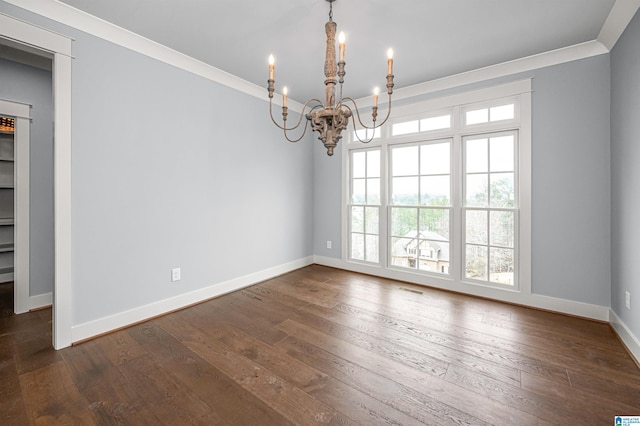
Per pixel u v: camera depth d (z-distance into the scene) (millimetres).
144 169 2559
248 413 1479
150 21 2242
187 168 2889
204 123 3023
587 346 2137
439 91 3367
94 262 2271
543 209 2799
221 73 3127
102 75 2277
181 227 2854
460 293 3291
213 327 2459
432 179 3545
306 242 4531
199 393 1628
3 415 1452
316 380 1747
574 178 2646
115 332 2357
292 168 4203
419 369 1857
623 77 2178
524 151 2863
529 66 2807
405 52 2689
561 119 2688
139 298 2551
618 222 2312
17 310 2691
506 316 2676
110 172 2346
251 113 3539
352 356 2010
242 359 1971
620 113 2238
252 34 2416
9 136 3441
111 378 1756
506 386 1688
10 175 3475
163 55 2645
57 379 1740
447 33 2381
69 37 2096
